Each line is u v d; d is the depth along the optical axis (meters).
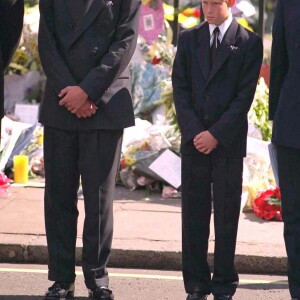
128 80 16.16
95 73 15.40
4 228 19.41
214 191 15.58
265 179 22.12
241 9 27.03
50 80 15.66
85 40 15.59
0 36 15.89
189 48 15.58
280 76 15.38
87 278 15.95
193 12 27.56
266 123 23.67
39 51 15.84
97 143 15.77
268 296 16.75
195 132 15.30
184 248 15.77
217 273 15.74
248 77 15.39
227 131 15.20
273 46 15.30
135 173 22.59
